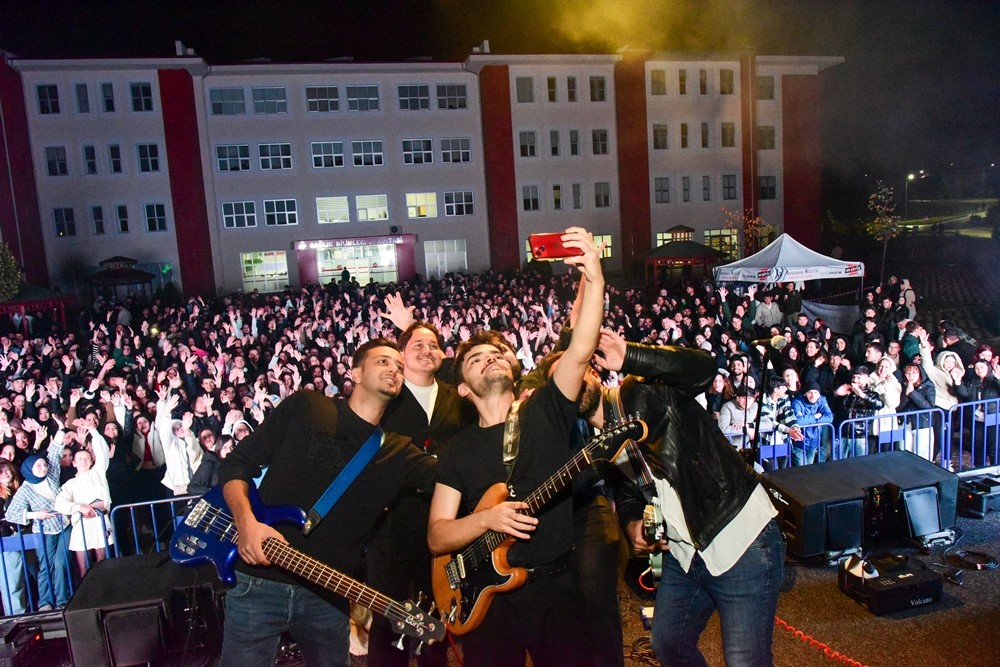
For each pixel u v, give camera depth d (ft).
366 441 10.11
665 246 96.94
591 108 115.85
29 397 33.09
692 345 40.93
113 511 18.39
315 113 109.09
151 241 104.01
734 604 9.08
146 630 13.93
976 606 15.24
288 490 9.78
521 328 41.98
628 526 10.57
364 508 10.01
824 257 53.01
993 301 74.02
